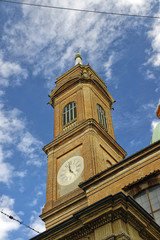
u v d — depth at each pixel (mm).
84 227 15953
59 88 47031
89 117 39000
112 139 38781
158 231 16578
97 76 49281
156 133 35594
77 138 37125
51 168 36844
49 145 39188
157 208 22047
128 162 25406
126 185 24250
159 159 23984
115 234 14328
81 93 43125
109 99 47812
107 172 26203
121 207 14719
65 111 43531
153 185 23172
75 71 48844
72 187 33125
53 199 33562
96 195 25656
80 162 34500
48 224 31328
